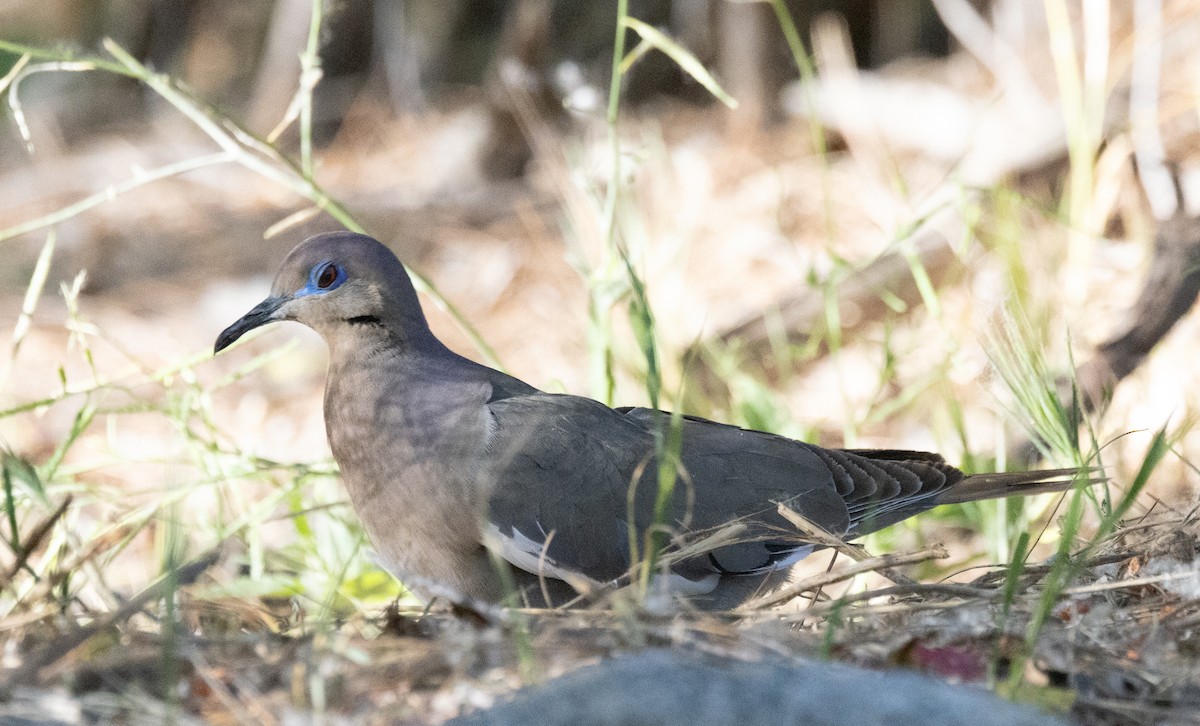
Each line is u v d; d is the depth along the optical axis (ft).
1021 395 29.30
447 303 32.50
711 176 57.98
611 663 18.97
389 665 20.52
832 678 18.10
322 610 23.86
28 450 44.70
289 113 32.83
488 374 28.22
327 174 66.44
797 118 61.26
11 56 75.41
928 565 33.12
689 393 39.22
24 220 62.59
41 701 19.52
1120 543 26.43
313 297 27.81
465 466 26.73
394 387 27.45
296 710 19.63
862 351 45.93
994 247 44.24
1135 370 37.42
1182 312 36.17
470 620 22.99
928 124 56.44
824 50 62.54
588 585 25.08
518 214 59.36
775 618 22.43
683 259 50.80
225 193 64.34
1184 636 21.99
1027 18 56.39
